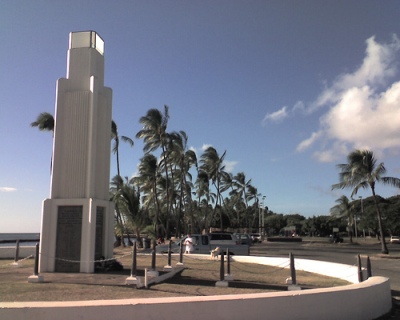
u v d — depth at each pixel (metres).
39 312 5.74
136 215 32.03
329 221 87.25
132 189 32.34
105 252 14.00
